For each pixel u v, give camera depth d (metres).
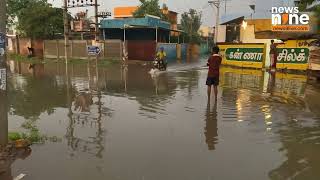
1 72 6.02
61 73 21.73
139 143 6.78
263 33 22.19
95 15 31.09
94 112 9.66
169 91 13.41
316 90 13.28
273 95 12.22
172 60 35.97
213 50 11.23
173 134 7.39
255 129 7.79
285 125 8.12
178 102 11.02
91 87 14.88
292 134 7.40
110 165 5.66
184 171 5.43
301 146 6.63
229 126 8.04
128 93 13.01
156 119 8.73
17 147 6.37
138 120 8.63
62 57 36.19
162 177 5.21
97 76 19.55
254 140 6.99
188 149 6.44
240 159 5.95
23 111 9.99
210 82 11.25
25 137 6.97
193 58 41.03
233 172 5.40
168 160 5.89
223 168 5.56
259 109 9.86
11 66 27.78
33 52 38.97
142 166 5.62
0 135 6.14
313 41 16.67
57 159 5.91
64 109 10.18
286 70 20.27
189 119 8.71
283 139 7.05
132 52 33.69
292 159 5.96
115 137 7.19
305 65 19.34
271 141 6.93
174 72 21.70
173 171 5.43
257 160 5.91
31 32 37.94
